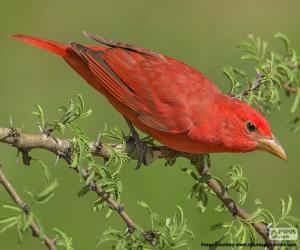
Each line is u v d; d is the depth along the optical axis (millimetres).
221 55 16484
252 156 14109
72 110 7594
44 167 7008
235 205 8477
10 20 16859
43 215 12578
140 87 9555
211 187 8523
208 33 17219
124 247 7430
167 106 9336
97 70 9508
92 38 9969
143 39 16984
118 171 7664
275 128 14492
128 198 13117
